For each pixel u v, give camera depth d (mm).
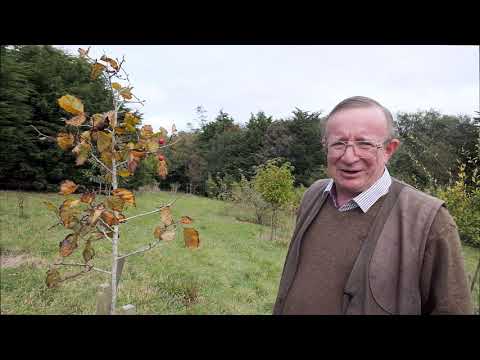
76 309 3959
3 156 12086
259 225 12000
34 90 13352
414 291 1191
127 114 2002
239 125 34594
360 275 1284
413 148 7297
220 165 28281
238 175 26875
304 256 1583
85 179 14695
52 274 1925
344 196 1525
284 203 9781
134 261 6129
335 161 1446
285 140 25125
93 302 4207
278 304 1645
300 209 1785
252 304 4684
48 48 16172
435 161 6430
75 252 6227
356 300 1272
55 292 4449
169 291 4859
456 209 3881
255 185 11758
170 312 4109
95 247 6609
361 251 1315
